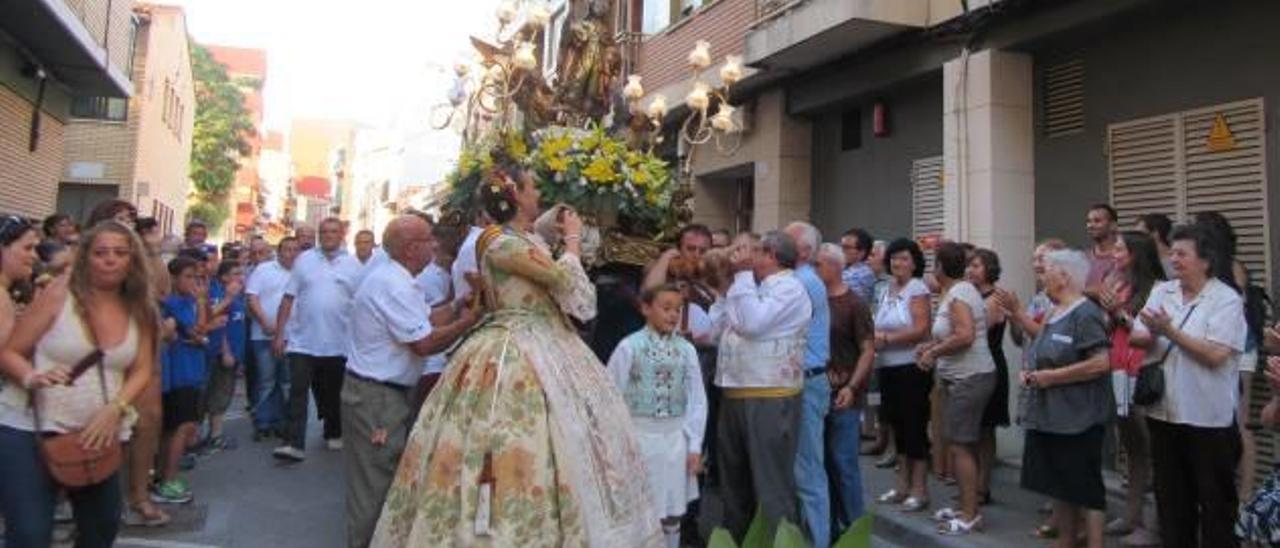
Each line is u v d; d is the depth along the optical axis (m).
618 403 4.30
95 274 3.87
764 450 5.00
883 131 10.29
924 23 9.12
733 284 5.18
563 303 4.25
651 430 4.88
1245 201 6.84
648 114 7.22
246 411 10.85
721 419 5.36
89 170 22.17
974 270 6.71
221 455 8.28
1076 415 5.01
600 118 7.50
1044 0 7.92
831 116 11.37
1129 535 5.82
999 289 6.30
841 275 5.92
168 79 26.25
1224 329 4.66
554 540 3.80
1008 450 8.27
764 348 5.03
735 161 12.62
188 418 6.56
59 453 3.73
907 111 10.06
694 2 13.33
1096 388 5.04
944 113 8.98
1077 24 7.73
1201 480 4.73
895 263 6.86
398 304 4.95
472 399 3.97
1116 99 7.85
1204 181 7.13
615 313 6.05
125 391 3.91
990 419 6.76
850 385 5.66
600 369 4.33
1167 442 4.90
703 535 6.07
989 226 8.42
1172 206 7.36
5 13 11.22
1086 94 8.12
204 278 7.88
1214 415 4.68
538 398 3.95
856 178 10.89
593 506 3.90
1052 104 8.46
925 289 6.66
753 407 5.04
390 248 5.08
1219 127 7.03
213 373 8.43
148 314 4.04
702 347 6.22
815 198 11.62
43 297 3.80
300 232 9.41
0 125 12.65
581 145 5.88
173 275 6.48
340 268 8.15
